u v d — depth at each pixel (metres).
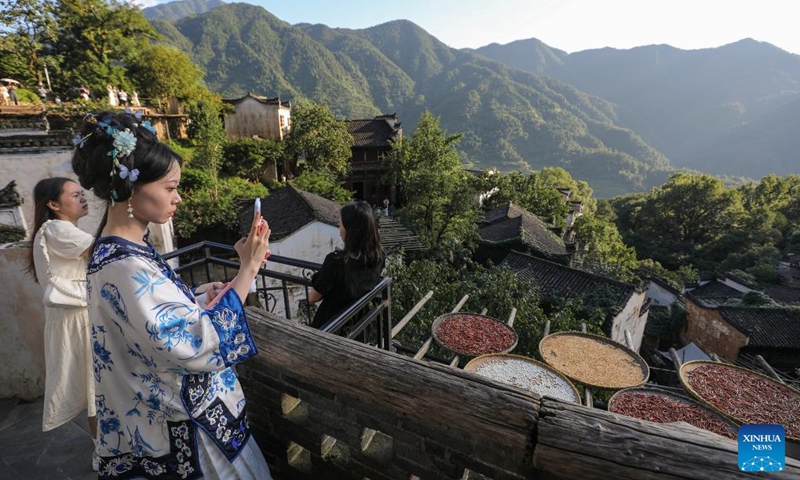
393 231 14.69
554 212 33.28
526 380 3.11
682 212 51.81
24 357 2.59
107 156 0.87
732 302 21.14
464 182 21.44
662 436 0.99
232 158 23.44
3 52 19.14
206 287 1.35
